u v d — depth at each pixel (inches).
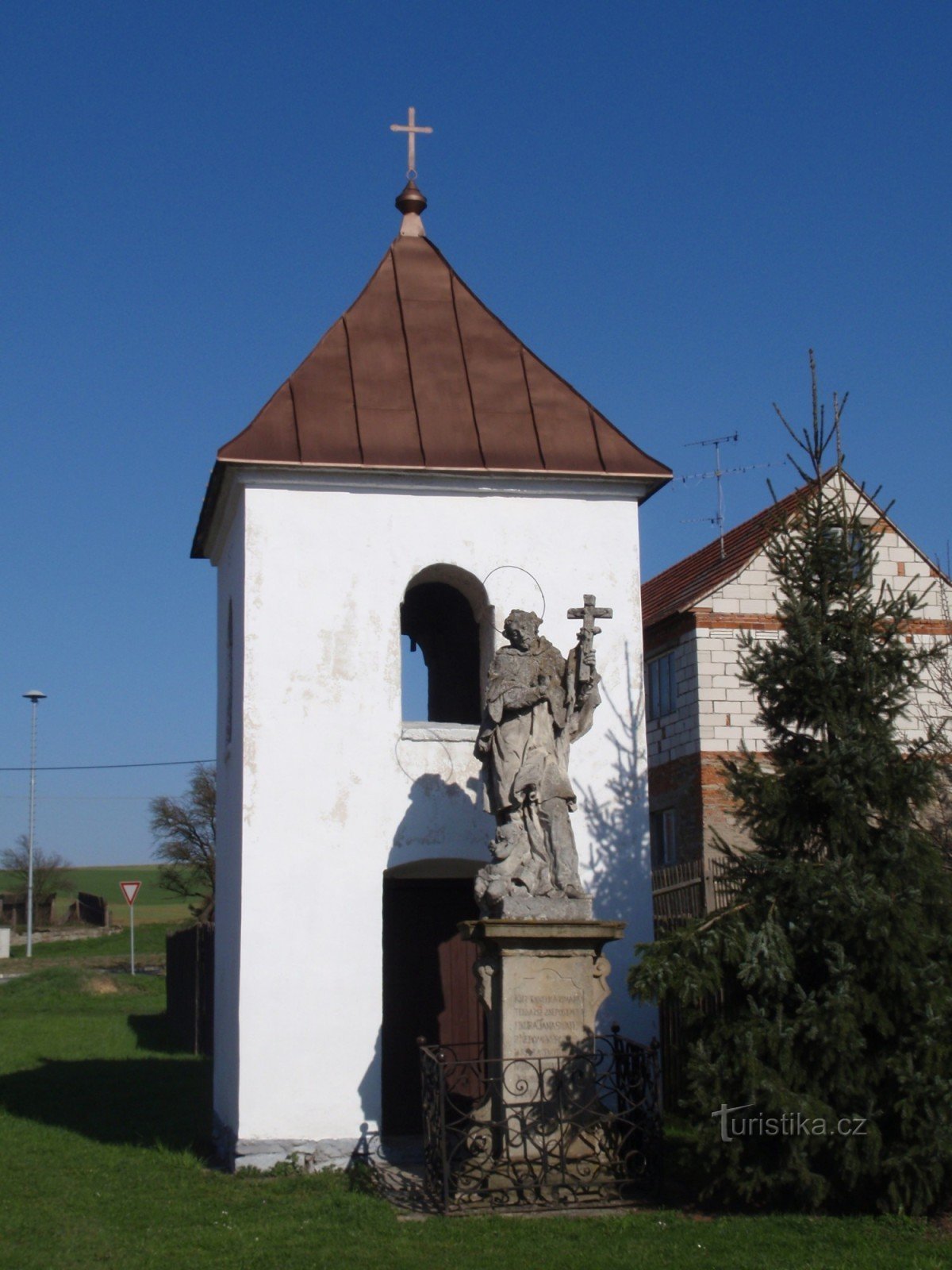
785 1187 478.9
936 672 840.3
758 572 955.3
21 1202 514.9
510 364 685.3
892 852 491.2
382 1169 563.8
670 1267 414.0
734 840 909.8
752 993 483.5
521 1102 495.8
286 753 605.3
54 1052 1013.2
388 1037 653.3
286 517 622.5
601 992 514.3
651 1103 510.6
